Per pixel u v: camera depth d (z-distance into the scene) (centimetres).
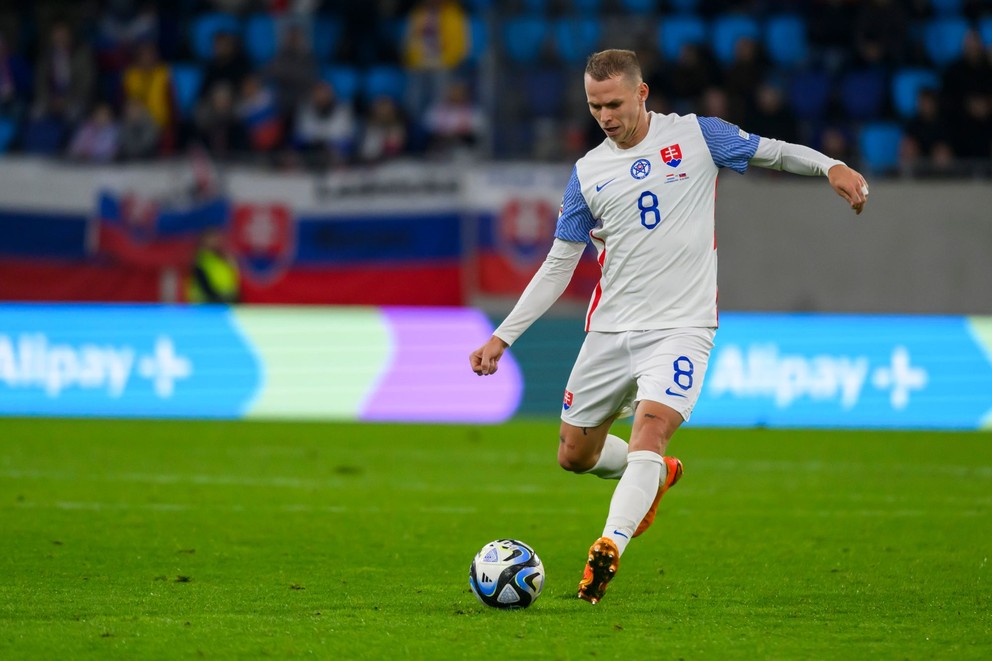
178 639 1720
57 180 5422
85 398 5003
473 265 5434
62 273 5431
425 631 1778
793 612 1942
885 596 2077
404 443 4309
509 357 5116
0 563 2289
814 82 6588
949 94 6188
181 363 5031
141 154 6122
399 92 6812
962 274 5525
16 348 4997
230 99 6216
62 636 1731
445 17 6731
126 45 6775
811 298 5547
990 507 3122
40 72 6431
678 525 2838
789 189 5534
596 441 2191
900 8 6725
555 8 6931
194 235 5447
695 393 2009
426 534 2666
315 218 5494
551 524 2814
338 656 1638
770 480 3584
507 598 1927
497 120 6269
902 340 5016
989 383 5028
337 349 5081
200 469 3612
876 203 5528
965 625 1855
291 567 2291
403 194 5491
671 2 7031
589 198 2081
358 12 6881
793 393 5000
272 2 7012
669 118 2095
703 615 1912
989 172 5691
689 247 2048
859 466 3891
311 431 4609
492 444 4306
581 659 1631
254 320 5062
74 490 3195
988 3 7019
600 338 2109
